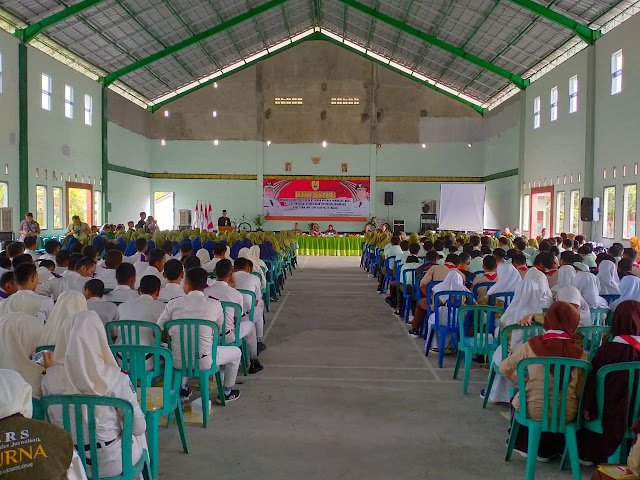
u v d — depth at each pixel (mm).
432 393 4770
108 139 19062
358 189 23891
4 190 12859
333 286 11891
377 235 14062
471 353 4754
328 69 23766
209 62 21609
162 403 3244
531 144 18469
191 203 23812
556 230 16406
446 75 21906
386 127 23828
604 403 2916
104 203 18609
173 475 3199
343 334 7203
